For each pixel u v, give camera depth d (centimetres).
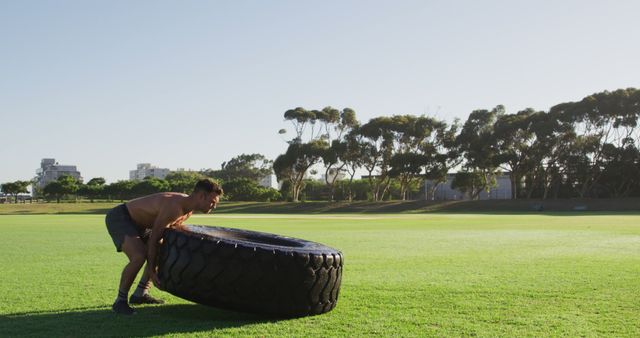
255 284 573
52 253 1338
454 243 1641
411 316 614
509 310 648
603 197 8625
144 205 636
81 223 3244
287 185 11569
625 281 868
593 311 644
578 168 8044
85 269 1024
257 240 732
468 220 3681
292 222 3409
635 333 542
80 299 716
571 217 4278
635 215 4834
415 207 7819
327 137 9412
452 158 8519
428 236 1973
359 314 622
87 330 543
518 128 8012
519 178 8544
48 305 674
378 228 2597
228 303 574
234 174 15900
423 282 859
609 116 7694
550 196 8831
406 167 8312
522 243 1641
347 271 991
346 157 8850
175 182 11338
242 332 537
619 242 1672
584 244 1598
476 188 8881
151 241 614
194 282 575
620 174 7931
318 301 607
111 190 11325
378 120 8556
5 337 514
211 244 576
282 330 546
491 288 802
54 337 515
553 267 1045
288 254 585
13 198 12012
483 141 8150
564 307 665
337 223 3234
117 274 955
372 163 8862
